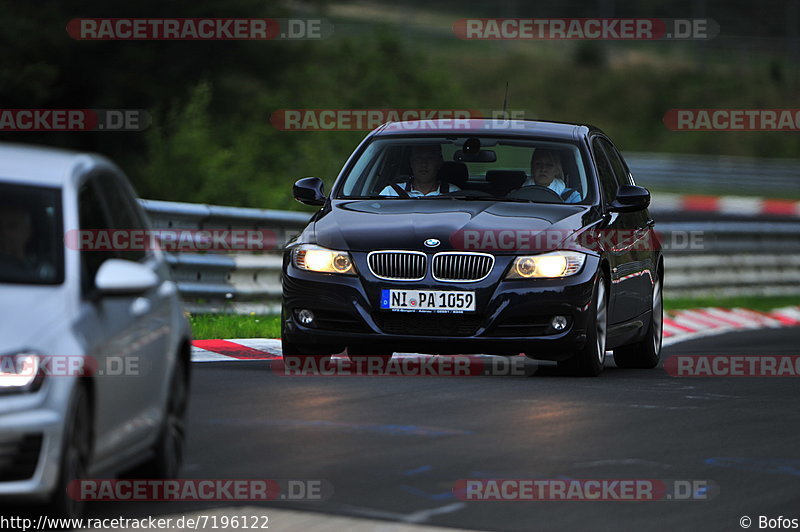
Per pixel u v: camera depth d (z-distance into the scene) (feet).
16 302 64.39
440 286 116.57
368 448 84.58
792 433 95.76
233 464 79.46
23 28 398.62
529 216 121.80
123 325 69.00
